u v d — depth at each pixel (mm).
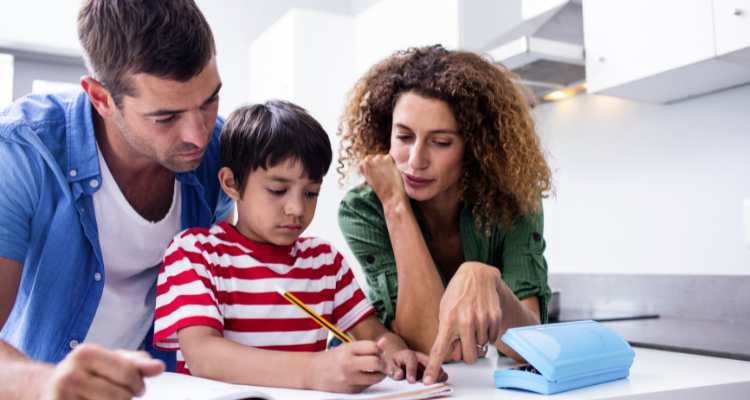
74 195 861
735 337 1182
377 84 1127
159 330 751
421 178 997
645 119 1757
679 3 1370
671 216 1678
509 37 1814
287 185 862
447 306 744
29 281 881
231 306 836
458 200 1110
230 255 862
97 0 722
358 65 2570
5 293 764
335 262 975
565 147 2029
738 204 1518
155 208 961
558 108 2062
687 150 1642
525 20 1786
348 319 947
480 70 1063
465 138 1015
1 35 2408
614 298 1819
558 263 2041
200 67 725
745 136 1507
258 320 844
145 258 969
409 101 985
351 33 2627
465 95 981
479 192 1081
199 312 744
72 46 2525
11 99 2541
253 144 855
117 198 905
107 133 858
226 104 2902
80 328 904
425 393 623
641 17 1465
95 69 734
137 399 520
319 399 586
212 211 1075
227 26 2918
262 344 842
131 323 985
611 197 1856
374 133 1152
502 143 1043
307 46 2512
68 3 2527
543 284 1039
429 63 1032
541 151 1199
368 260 1080
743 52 1264
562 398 602
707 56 1306
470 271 774
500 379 687
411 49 1153
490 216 1083
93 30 712
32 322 873
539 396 621
